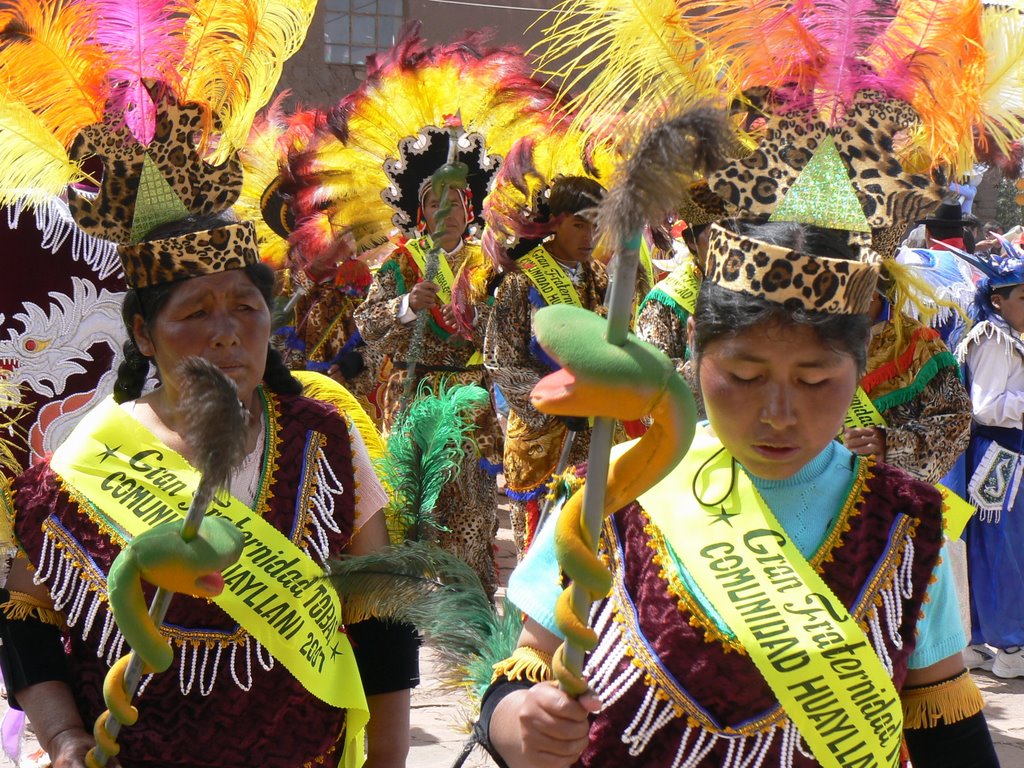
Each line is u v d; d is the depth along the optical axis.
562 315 1.38
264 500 2.24
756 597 1.74
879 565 1.78
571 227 4.88
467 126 5.37
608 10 2.14
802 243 1.68
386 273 5.71
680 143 1.27
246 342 2.22
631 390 1.33
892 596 1.78
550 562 1.84
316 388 2.57
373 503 2.36
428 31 13.76
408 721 2.42
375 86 5.29
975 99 2.08
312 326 6.55
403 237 5.78
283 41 2.50
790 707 1.69
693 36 2.09
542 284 4.81
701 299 1.73
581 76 2.17
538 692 1.60
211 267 2.20
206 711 2.14
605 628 1.82
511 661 1.84
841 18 2.03
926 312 2.79
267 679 2.16
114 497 2.18
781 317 1.64
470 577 2.12
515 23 13.28
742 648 1.74
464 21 13.59
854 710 1.69
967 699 1.86
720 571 1.76
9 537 2.23
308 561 2.20
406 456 2.45
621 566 1.82
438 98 5.30
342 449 2.33
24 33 2.38
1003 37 2.12
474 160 5.37
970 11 2.04
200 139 2.39
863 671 1.71
